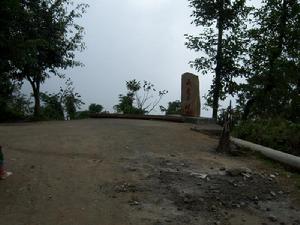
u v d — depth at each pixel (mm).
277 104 18031
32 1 16062
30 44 10461
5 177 6715
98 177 6941
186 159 8305
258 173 7707
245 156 8984
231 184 6965
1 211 5570
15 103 19375
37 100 18266
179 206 5965
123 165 7648
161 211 5773
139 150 8812
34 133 10648
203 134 11445
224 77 17781
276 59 17469
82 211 5676
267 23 17812
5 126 12734
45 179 6746
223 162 8273
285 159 8445
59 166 7430
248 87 17656
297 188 7062
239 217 5762
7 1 7496
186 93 14781
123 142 9484
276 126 11922
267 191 6797
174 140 10055
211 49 17625
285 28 17312
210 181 7020
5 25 8195
